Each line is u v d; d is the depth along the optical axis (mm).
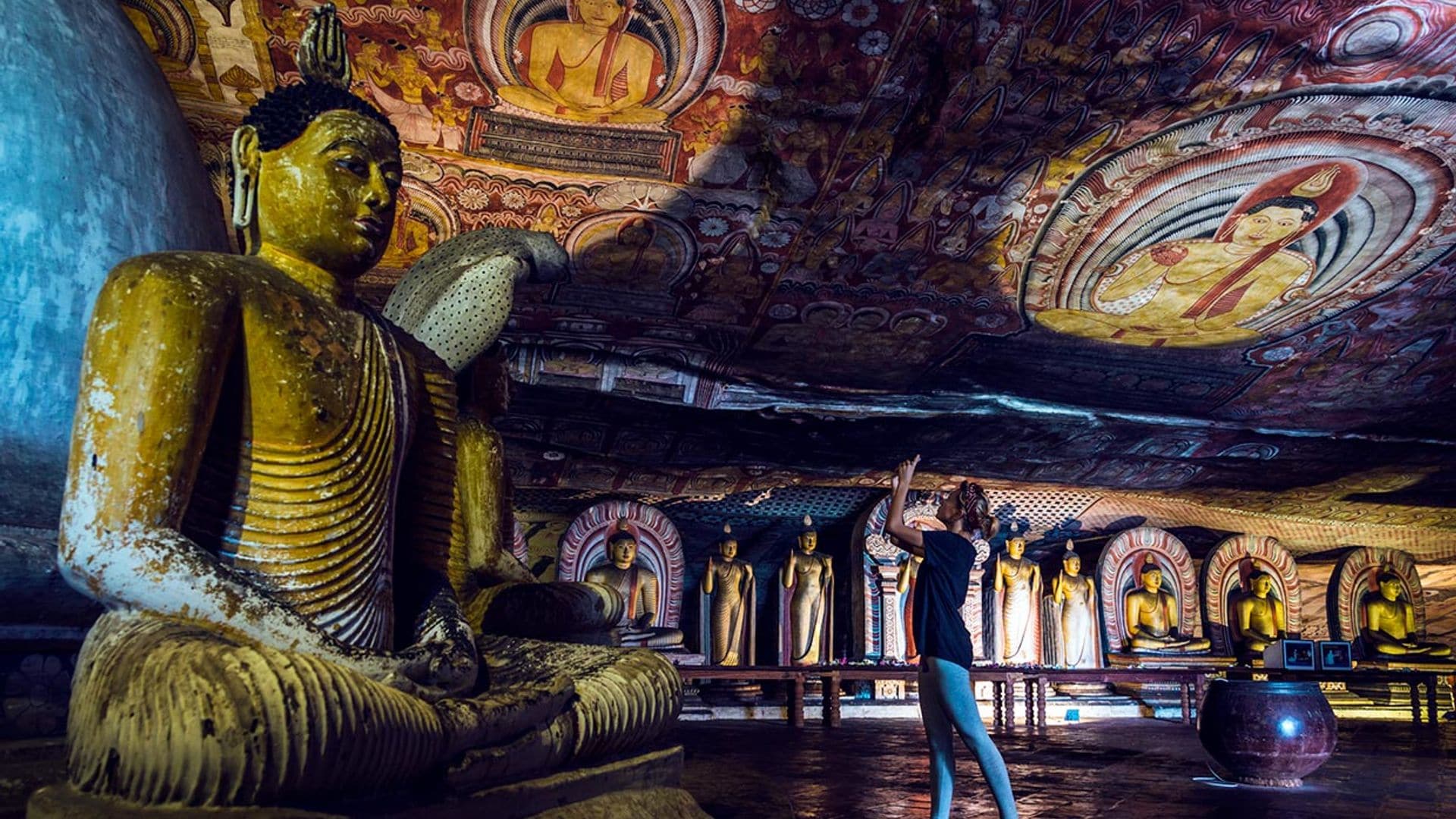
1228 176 7184
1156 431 11070
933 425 10688
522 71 6039
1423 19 5867
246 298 2641
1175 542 12492
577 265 7836
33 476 3137
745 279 8141
